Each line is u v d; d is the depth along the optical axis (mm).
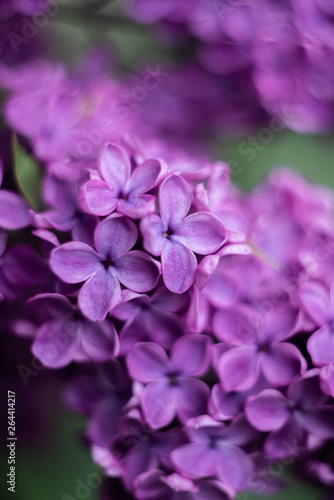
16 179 283
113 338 274
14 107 300
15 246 277
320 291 282
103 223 269
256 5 336
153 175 273
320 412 280
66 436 315
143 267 270
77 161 295
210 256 270
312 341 277
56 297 274
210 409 277
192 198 274
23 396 308
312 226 316
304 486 302
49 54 348
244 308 281
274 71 337
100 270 271
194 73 355
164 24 343
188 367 279
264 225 312
